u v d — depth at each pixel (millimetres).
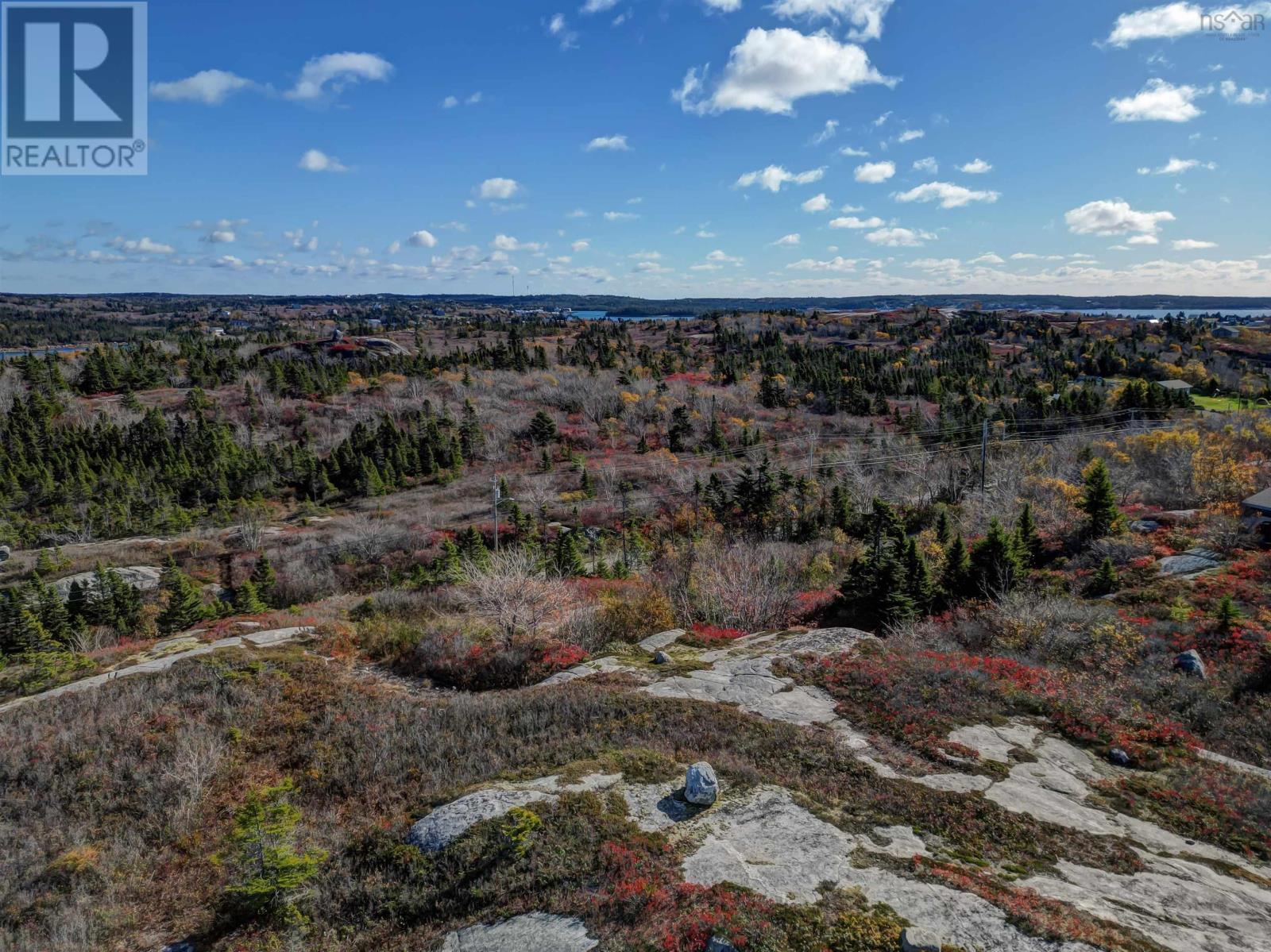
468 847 9922
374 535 47781
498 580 23062
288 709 15984
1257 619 20766
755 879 8875
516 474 67438
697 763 11305
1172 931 8297
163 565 43969
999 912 8188
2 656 27688
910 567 26703
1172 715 15727
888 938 7570
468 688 19250
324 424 80125
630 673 18500
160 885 10344
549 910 8508
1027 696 16188
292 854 9352
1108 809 11766
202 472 61219
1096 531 32156
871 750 13430
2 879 10258
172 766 13383
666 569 33719
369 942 8609
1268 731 14852
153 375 93875
